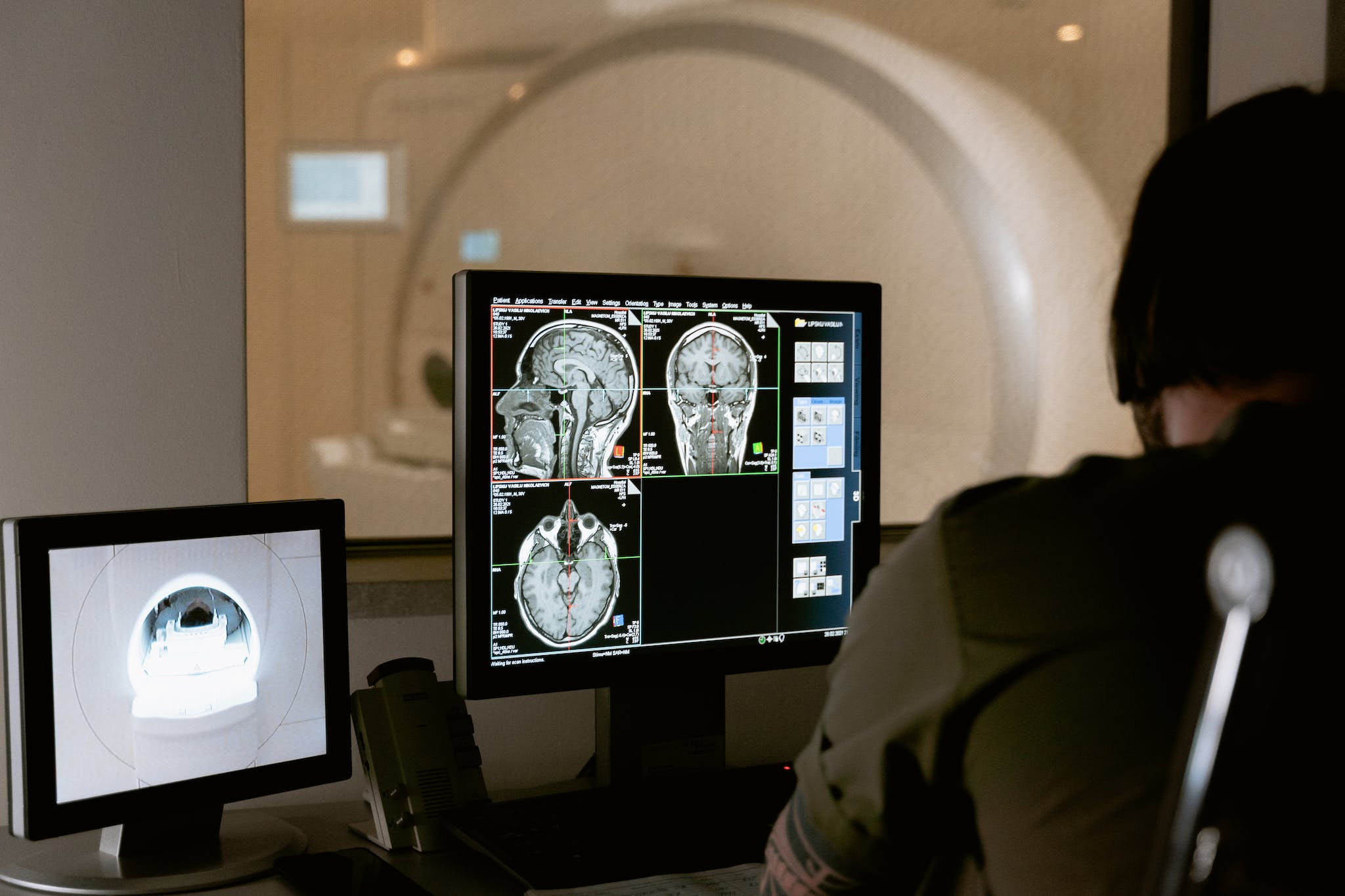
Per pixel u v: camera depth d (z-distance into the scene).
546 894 1.09
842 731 0.68
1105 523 0.60
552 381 1.27
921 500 2.27
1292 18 1.86
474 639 1.25
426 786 1.29
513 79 2.37
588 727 1.61
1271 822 0.42
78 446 1.40
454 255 2.39
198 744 1.21
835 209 2.37
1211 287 0.67
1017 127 2.30
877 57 2.34
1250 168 0.66
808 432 1.41
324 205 2.30
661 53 2.38
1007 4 2.30
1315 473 0.53
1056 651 0.59
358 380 2.35
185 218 1.42
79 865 1.18
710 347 1.35
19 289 1.37
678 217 2.41
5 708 1.17
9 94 1.34
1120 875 0.57
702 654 1.37
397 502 2.33
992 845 0.62
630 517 1.32
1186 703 0.56
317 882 1.16
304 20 2.26
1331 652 0.43
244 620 1.24
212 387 1.45
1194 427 0.71
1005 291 2.32
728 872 1.15
